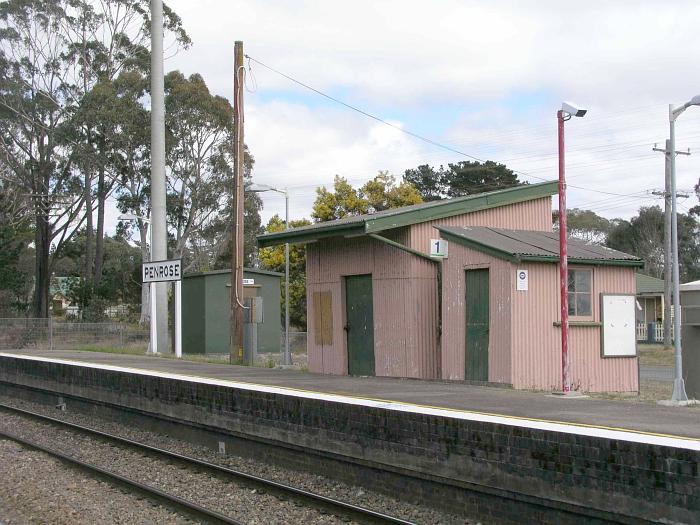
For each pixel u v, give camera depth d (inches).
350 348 721.6
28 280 2637.8
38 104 1964.8
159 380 563.5
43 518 348.5
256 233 2193.7
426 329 653.3
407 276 650.8
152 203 1098.7
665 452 256.7
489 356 580.7
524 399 438.9
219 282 1309.1
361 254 703.1
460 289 613.9
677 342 542.9
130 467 460.4
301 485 403.5
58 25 1945.1
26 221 2234.3
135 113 1791.3
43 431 602.5
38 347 1290.6
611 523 273.9
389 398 439.8
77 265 2977.4
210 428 506.9
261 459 460.8
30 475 438.0
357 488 387.9
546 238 661.9
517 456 306.2
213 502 375.6
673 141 583.5
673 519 253.8
